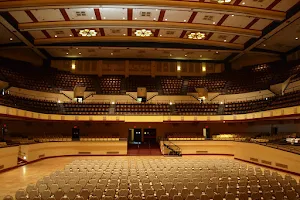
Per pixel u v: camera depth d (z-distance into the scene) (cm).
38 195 884
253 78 3130
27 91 2661
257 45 2662
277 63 3133
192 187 998
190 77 3419
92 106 2900
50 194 888
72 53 3058
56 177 1145
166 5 1836
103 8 1928
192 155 2639
